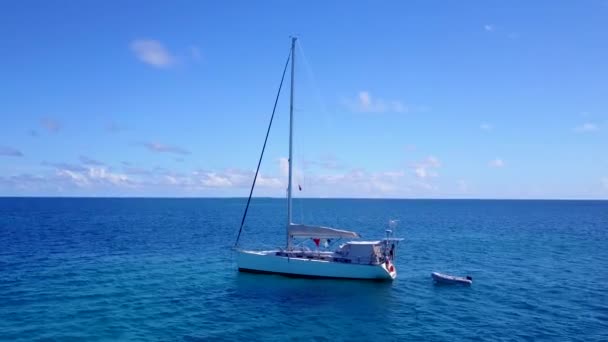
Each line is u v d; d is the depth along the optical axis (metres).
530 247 65.44
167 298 32.50
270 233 81.00
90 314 28.23
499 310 30.52
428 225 110.38
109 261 48.16
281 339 24.52
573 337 25.08
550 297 34.09
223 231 84.69
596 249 63.19
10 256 50.88
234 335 24.98
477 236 82.38
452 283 38.50
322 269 38.44
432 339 24.81
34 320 26.88
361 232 87.50
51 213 146.12
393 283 38.47
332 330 26.16
